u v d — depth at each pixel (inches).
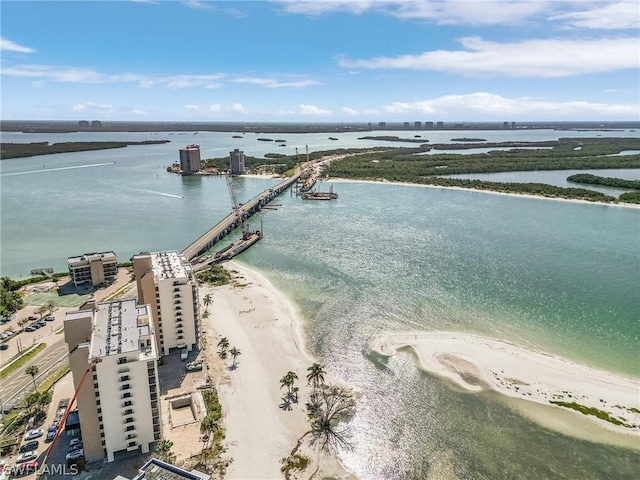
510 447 4832.7
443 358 6446.9
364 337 7081.7
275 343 6894.7
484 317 7701.8
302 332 7253.9
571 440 4918.8
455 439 4950.8
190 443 4822.8
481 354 6535.4
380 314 7849.4
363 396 5659.5
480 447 4835.1
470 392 5708.7
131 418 4522.6
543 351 6624.0
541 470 4534.9
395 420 5231.3
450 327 7377.0
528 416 5280.5
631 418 5226.4
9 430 5004.9
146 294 6161.4
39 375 6077.8
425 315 7795.3
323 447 4820.4
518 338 7003.0
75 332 4448.8
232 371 6151.6
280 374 6097.4
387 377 6033.5
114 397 4392.2
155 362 4458.7
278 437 4948.3
